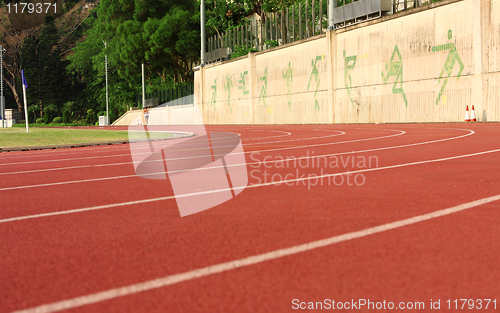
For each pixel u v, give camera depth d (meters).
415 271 2.87
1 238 4.01
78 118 103.06
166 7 70.94
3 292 2.74
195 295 2.59
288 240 3.65
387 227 3.95
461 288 2.59
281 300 2.49
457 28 24.84
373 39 30.36
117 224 4.41
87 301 2.56
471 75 24.30
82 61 94.81
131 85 80.38
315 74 36.00
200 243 3.64
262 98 43.31
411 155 9.70
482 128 18.61
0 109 67.38
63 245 3.72
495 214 4.31
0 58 71.06
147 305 2.48
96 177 8.09
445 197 5.18
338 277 2.80
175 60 68.19
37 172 9.30
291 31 42.25
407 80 28.09
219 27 61.25
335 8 34.19
